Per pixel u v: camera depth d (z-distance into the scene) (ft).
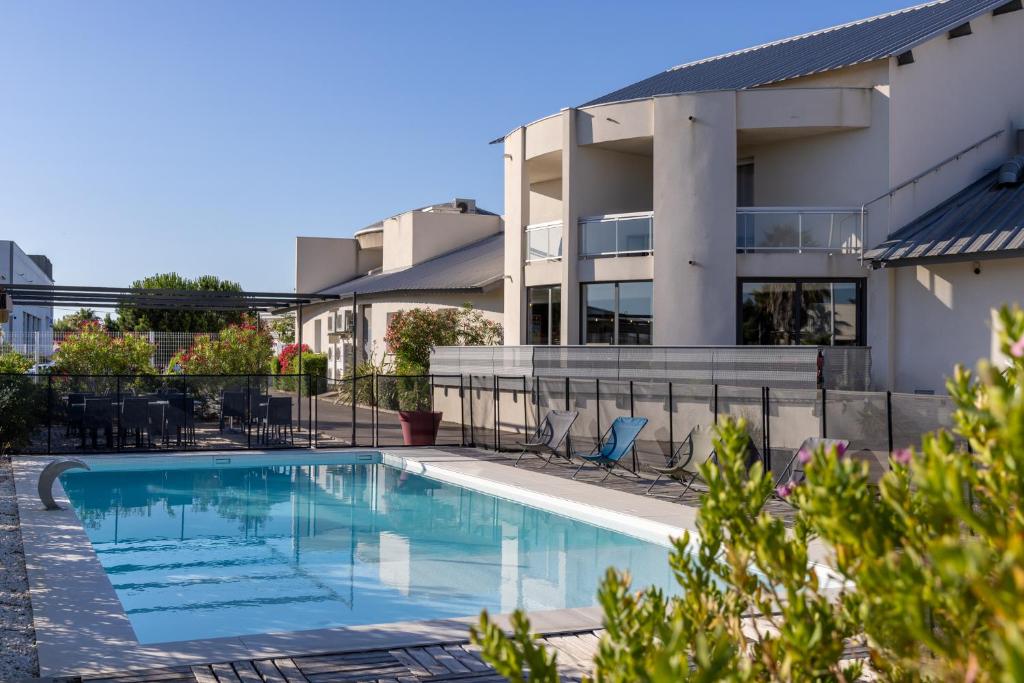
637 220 67.87
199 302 91.71
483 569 33.73
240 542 38.68
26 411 58.03
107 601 25.43
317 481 54.19
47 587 26.86
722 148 64.75
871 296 63.31
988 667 7.22
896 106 63.41
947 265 60.08
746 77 76.28
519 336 77.05
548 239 73.97
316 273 153.38
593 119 70.08
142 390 71.61
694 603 10.38
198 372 87.86
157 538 39.40
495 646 8.91
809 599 9.61
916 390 62.03
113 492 50.52
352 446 63.57
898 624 7.98
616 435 50.39
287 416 65.51
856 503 8.53
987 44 69.82
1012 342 8.18
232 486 52.60
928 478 7.21
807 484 9.23
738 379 61.00
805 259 63.93
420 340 93.86
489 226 135.23
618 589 9.30
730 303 64.49
